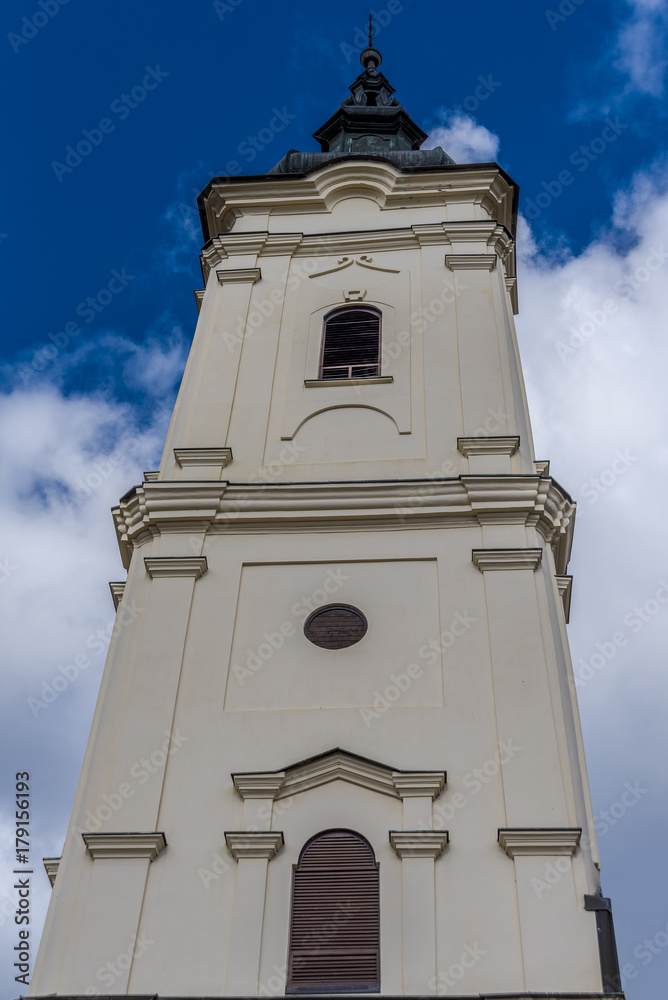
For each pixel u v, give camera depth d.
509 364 23.83
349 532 20.70
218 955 15.57
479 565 19.81
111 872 16.39
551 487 20.94
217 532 20.92
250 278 26.59
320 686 18.52
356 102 36.47
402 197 28.62
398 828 16.73
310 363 24.45
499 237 27.23
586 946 15.22
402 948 15.48
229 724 18.11
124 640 19.50
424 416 22.83
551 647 18.66
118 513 22.06
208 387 23.95
